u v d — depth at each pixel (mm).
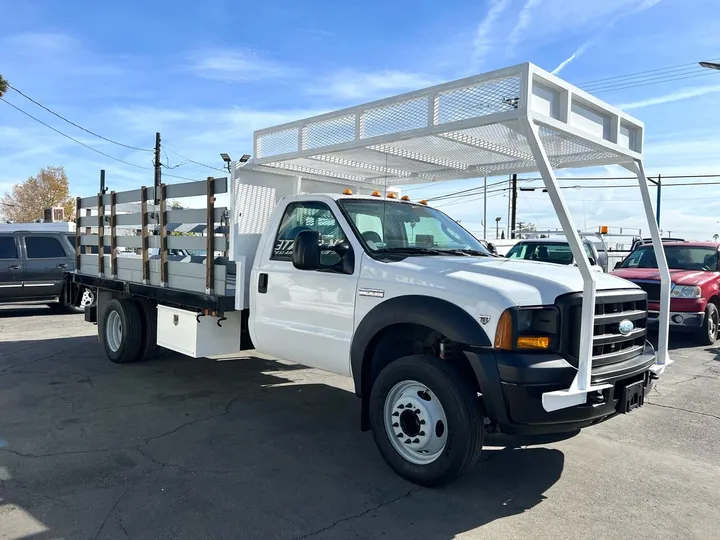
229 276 6168
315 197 5117
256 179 5859
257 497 3818
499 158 5379
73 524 3428
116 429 5133
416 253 4863
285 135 5191
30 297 12758
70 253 13266
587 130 4141
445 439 3793
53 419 5387
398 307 4059
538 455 4723
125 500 3744
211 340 6086
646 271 10195
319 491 3926
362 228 4852
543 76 3480
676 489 4098
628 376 3980
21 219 58156
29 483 3977
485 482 4148
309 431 5164
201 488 3941
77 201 8891
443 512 3664
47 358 8141
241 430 5164
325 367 4789
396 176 6570
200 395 6289
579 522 3576
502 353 3598
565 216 3480
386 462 4219
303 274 4941
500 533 3420
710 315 9695
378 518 3564
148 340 7594
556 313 3707
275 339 5227
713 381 7305
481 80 3594
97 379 6930
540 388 3516
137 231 7793
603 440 5109
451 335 3740
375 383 4199
